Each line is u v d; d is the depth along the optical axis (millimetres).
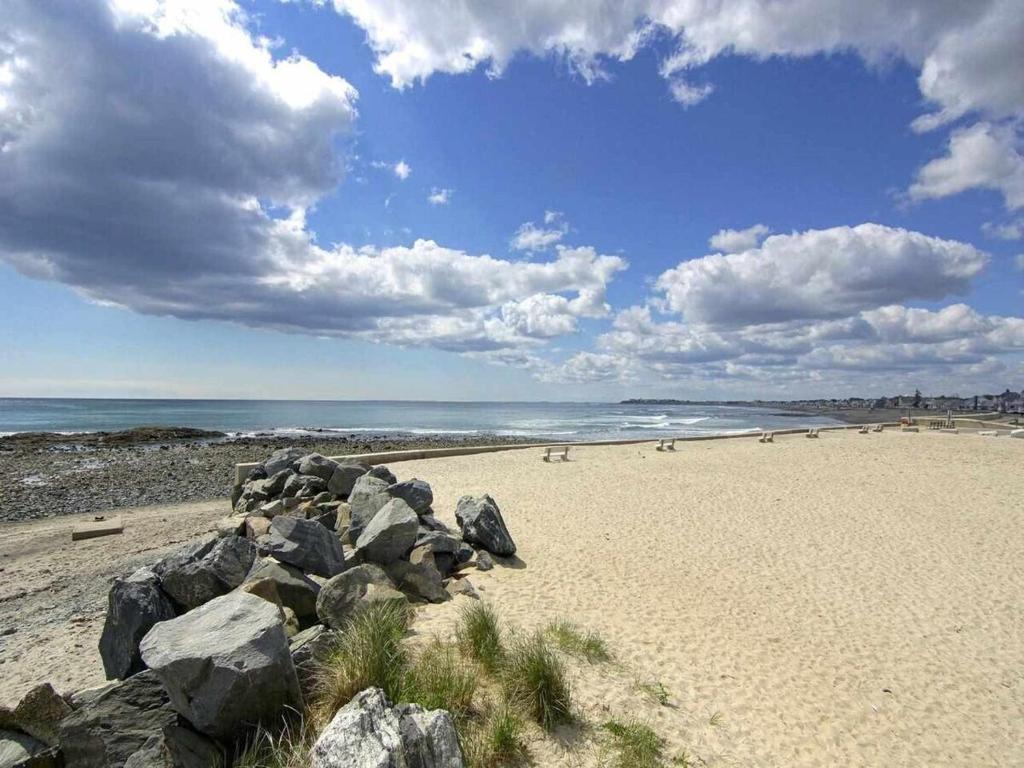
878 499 14820
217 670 3604
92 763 3559
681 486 16422
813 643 6719
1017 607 7953
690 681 5523
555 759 4004
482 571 8305
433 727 3393
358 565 6820
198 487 19938
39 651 6859
